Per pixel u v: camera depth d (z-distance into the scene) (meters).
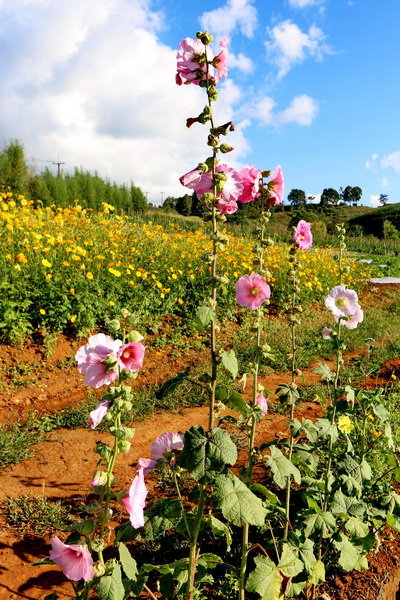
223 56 1.74
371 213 62.47
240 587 1.98
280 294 10.46
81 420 4.69
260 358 2.26
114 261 8.05
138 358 1.45
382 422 3.21
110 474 1.38
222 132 1.67
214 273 1.71
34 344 6.00
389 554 2.87
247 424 2.17
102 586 1.30
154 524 1.71
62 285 6.65
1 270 6.29
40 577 2.55
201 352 7.11
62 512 3.12
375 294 14.51
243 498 1.57
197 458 1.50
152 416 4.92
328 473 2.49
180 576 1.88
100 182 27.58
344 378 6.36
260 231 2.12
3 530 2.90
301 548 2.13
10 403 4.95
